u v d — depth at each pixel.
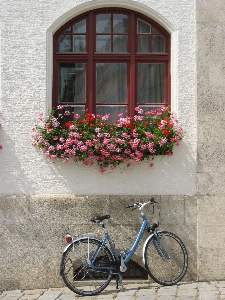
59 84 7.02
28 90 6.77
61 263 6.21
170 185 6.77
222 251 6.72
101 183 6.75
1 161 6.73
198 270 6.72
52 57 6.90
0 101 6.75
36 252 6.67
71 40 7.02
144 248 6.45
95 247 6.42
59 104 7.00
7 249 6.67
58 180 6.74
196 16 6.82
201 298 5.86
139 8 6.88
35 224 6.68
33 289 6.65
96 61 7.02
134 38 7.00
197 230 6.72
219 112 6.76
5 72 6.75
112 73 7.09
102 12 7.01
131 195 6.73
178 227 6.74
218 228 6.73
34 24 6.79
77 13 6.90
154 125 6.75
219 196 6.74
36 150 6.74
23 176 6.74
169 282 6.54
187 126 6.81
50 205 6.68
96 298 6.08
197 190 6.75
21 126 6.75
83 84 7.04
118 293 6.24
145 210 6.74
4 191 6.72
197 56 6.78
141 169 6.77
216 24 6.79
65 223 6.68
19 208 6.68
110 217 6.70
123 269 6.36
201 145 6.75
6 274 6.66
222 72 6.77
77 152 6.59
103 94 7.07
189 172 6.77
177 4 6.86
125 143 6.54
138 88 7.05
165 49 7.04
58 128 6.72
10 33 6.77
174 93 6.87
